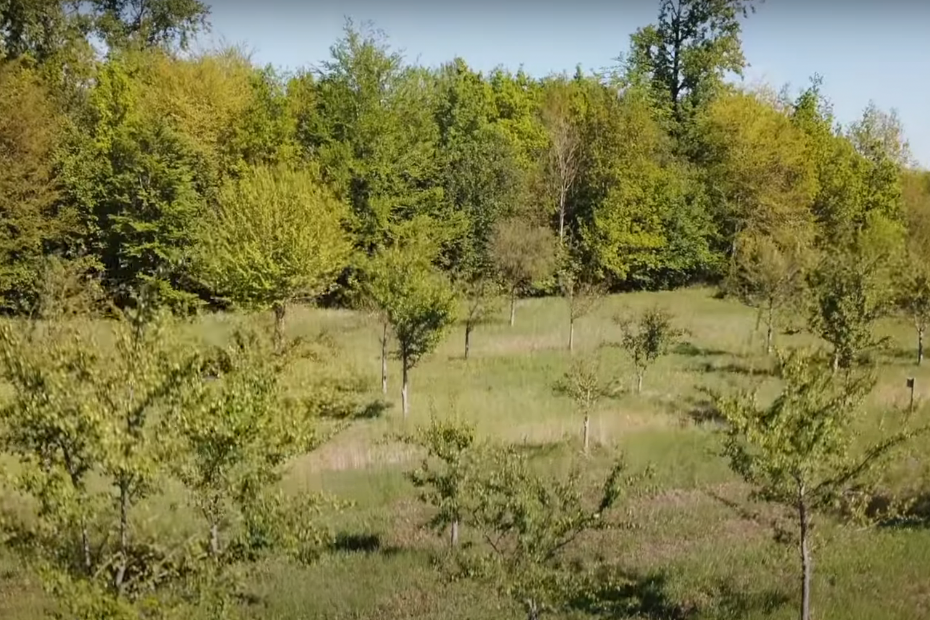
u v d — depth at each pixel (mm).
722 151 58281
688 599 14352
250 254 32062
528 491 12727
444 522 15578
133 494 10406
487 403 27781
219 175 48062
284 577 15352
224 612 10781
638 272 57875
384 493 20125
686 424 25344
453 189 53156
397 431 24547
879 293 26500
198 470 11164
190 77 49656
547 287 51438
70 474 10148
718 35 65312
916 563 15523
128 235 44062
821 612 13547
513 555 12711
